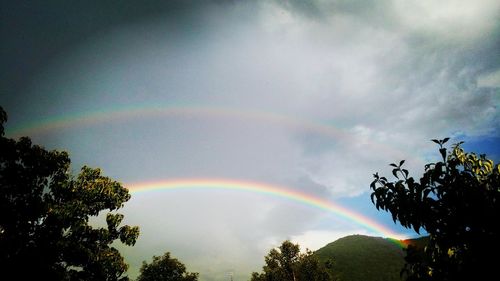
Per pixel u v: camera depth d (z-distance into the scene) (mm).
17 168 14328
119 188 18688
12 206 13859
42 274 14008
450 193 3830
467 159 4547
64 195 16812
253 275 36031
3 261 13266
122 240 18719
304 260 32531
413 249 4215
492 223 3605
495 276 3439
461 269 3666
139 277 39812
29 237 14625
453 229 3807
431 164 4203
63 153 16453
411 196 4090
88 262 16172
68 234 16078
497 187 3904
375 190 4465
